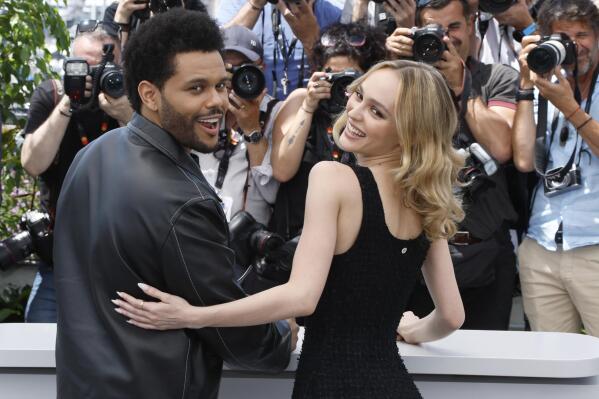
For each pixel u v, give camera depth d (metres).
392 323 3.71
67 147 6.27
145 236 3.32
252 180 6.44
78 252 3.47
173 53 3.36
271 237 5.46
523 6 7.07
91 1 9.23
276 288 3.45
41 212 6.39
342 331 3.60
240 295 3.51
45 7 8.32
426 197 3.58
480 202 6.10
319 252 3.48
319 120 6.32
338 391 3.52
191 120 3.41
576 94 6.20
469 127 6.32
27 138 6.36
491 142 6.30
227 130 6.48
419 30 6.14
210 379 3.54
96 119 6.20
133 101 3.53
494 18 7.61
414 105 3.54
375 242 3.58
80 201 3.49
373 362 3.58
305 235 3.53
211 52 3.41
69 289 3.46
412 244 3.69
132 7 6.47
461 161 3.72
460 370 4.03
